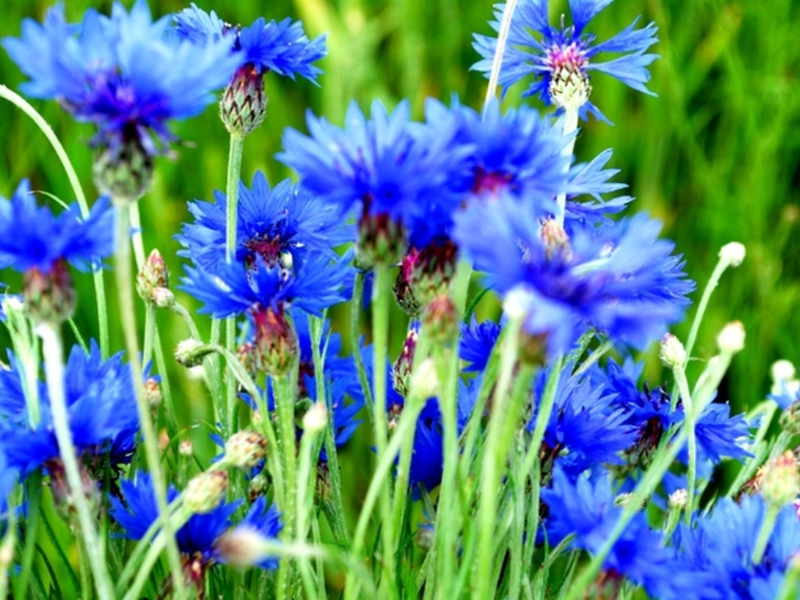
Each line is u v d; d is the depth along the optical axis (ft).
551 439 1.33
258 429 1.28
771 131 2.45
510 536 1.25
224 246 1.39
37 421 1.17
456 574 1.22
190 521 1.20
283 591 1.19
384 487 1.15
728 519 1.21
